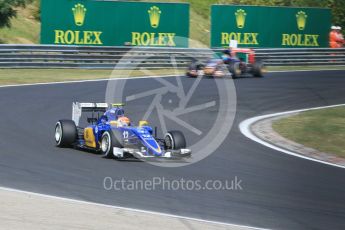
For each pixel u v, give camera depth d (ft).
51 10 184.14
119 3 189.98
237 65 165.48
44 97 122.21
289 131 94.27
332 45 234.38
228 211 52.21
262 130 96.78
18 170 64.44
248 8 207.62
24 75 153.89
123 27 190.90
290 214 52.03
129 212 49.98
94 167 67.00
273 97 135.03
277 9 212.43
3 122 94.32
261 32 210.38
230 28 205.67
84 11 187.01
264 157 76.79
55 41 185.16
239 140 88.38
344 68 202.18
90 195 55.36
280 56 198.59
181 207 52.90
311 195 58.75
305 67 200.23
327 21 221.25
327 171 69.97
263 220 49.90
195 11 257.34
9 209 48.62
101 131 73.15
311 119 103.35
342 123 98.12
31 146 77.82
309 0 273.54
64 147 78.23
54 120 98.78
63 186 58.18
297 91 145.18
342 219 51.29
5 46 163.73
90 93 130.93
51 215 47.65
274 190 60.13
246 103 125.80
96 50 175.83
